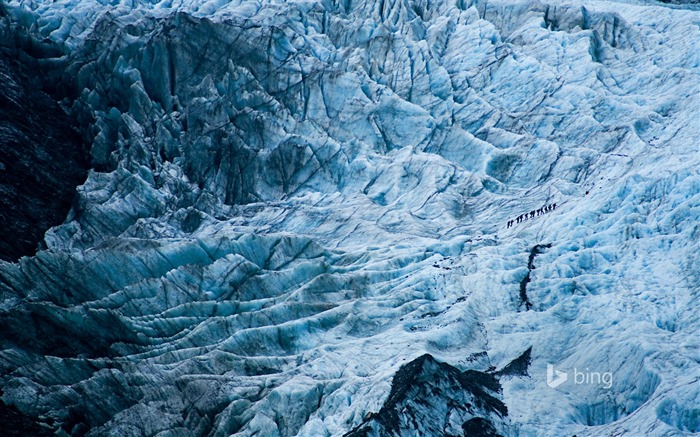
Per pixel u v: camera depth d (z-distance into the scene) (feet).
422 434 589.32
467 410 610.24
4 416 649.61
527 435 603.67
